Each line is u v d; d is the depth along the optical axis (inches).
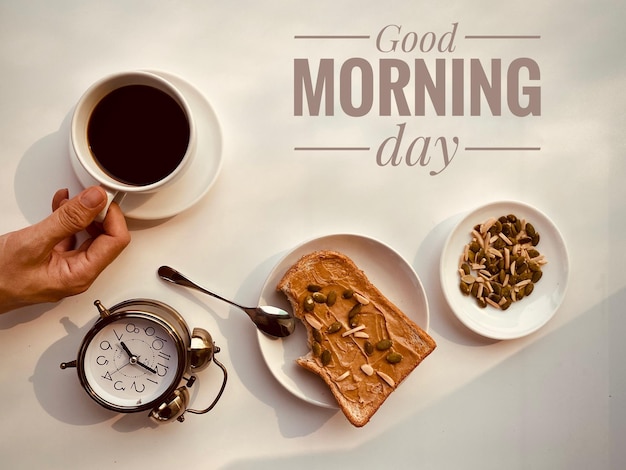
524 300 20.4
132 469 19.6
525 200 20.8
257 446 19.9
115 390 18.2
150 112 16.9
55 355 19.3
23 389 19.2
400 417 20.4
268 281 18.6
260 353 19.8
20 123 19.0
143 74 16.3
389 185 20.2
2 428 19.2
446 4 20.4
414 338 18.6
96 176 16.1
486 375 20.7
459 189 20.5
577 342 21.2
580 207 21.1
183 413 18.5
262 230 19.7
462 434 20.6
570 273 21.1
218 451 19.8
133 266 19.4
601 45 21.0
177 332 18.1
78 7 19.1
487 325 20.0
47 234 16.5
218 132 18.6
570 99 21.0
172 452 19.7
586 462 21.2
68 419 19.4
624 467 21.3
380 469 20.3
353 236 19.0
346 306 18.8
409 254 20.3
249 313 18.6
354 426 19.7
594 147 21.1
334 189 20.0
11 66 18.9
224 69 19.6
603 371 21.3
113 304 19.3
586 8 20.9
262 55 19.7
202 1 19.4
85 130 16.8
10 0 18.9
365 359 18.7
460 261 20.1
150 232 19.4
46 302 18.2
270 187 19.8
